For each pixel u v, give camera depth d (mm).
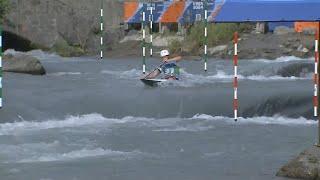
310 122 40812
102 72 67062
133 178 26375
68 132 36531
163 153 31375
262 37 87000
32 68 61281
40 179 26062
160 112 42531
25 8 102562
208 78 59688
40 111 40781
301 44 80438
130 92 45344
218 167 28344
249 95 43500
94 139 34656
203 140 34719
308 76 63469
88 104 42625
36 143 33250
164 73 52531
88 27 106000
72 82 54188
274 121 41156
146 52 93875
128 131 37156
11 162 29031
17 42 102500
